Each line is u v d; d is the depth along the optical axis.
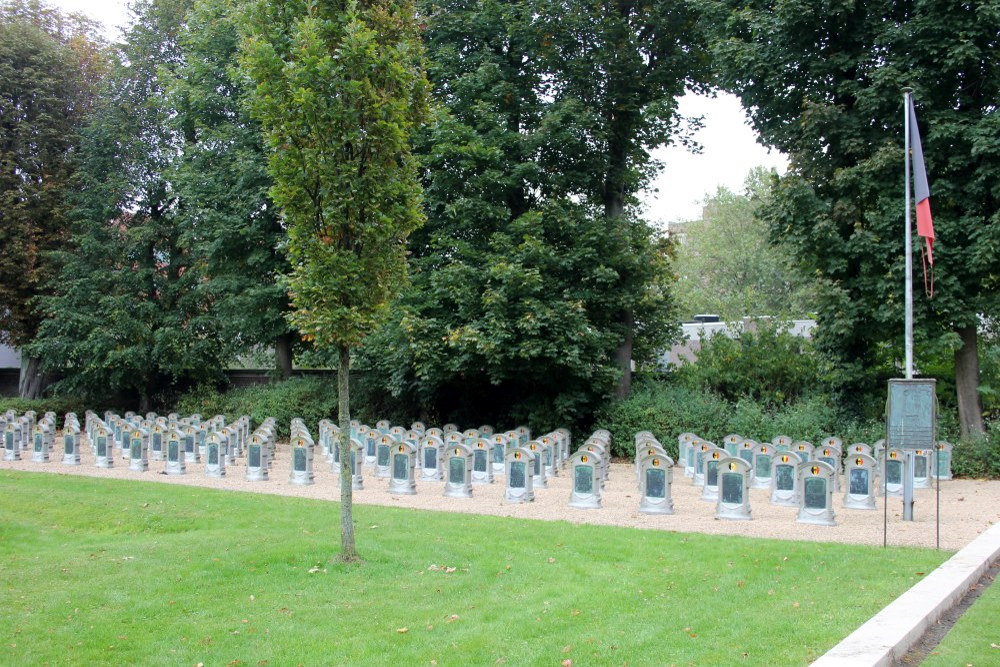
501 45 25.08
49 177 34.25
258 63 9.44
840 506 15.45
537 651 7.09
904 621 7.26
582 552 10.90
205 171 29.98
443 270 22.73
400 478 16.86
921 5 18.39
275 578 9.50
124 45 33.94
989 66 18.62
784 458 15.43
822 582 9.23
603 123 24.25
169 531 13.04
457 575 9.74
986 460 19.67
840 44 20.59
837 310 20.11
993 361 23.08
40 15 37.25
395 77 9.62
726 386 26.03
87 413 28.56
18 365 42.53
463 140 23.38
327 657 7.09
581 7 23.97
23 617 8.27
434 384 25.11
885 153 18.69
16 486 17.02
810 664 6.34
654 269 25.20
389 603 8.62
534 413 24.75
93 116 33.84
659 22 24.12
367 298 9.85
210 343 32.16
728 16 21.80
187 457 22.20
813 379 25.28
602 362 24.73
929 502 15.93
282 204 9.73
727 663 6.64
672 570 9.91
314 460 22.91
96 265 32.94
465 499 15.84
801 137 20.88
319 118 9.39
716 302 44.22
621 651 7.02
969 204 18.97
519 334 22.41
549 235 24.36
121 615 8.30
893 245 18.88
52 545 12.30
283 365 32.22
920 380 12.11
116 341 31.78
